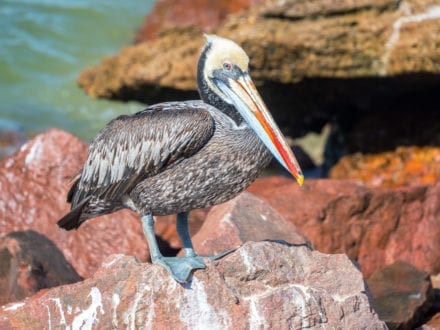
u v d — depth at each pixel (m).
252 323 8.41
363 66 15.81
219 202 9.37
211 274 8.58
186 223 9.55
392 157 17.16
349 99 17.48
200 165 9.01
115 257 8.88
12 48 26.50
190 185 9.10
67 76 25.58
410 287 11.16
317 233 12.82
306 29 15.84
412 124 17.27
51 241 12.16
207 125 8.94
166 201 9.23
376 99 17.64
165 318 8.47
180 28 17.36
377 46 15.62
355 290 8.94
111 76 18.22
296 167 8.88
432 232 13.25
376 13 15.65
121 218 12.85
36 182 13.45
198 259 8.75
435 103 17.34
